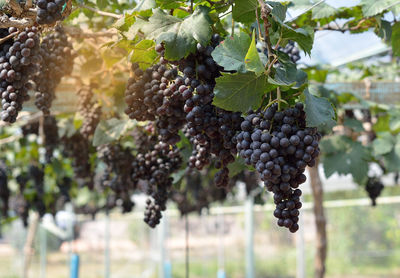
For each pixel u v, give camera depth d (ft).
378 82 14.17
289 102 6.18
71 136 13.88
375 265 53.06
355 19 9.70
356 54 13.78
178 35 6.19
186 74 6.27
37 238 53.11
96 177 20.65
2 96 6.76
